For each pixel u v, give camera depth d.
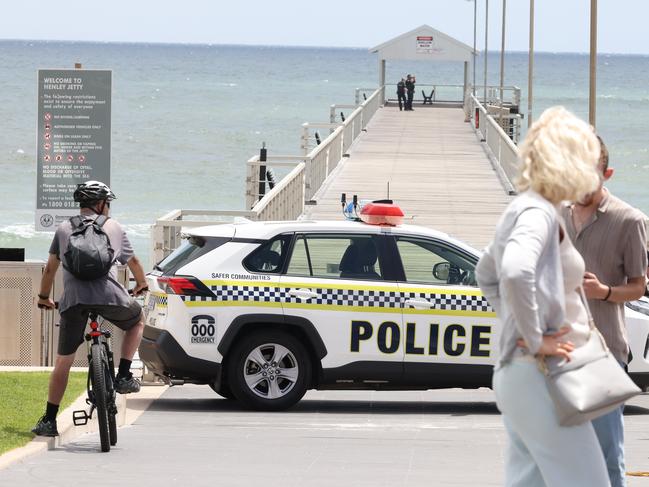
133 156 187.38
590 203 13.70
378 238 27.03
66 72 36.91
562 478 10.59
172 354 26.44
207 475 18.20
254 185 51.91
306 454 20.72
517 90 148.00
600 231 13.62
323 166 67.50
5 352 34.78
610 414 13.14
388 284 26.78
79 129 37.06
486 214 56.56
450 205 59.41
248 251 26.73
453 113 142.12
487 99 167.38
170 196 146.75
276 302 26.48
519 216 10.46
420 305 26.69
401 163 80.06
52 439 20.53
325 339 26.59
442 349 26.75
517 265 10.16
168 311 26.58
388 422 25.55
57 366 20.36
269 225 27.00
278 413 26.62
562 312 10.55
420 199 61.38
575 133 10.53
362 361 26.64
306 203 57.62
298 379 26.75
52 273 20.58
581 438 10.59
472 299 26.75
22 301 34.72
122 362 20.81
